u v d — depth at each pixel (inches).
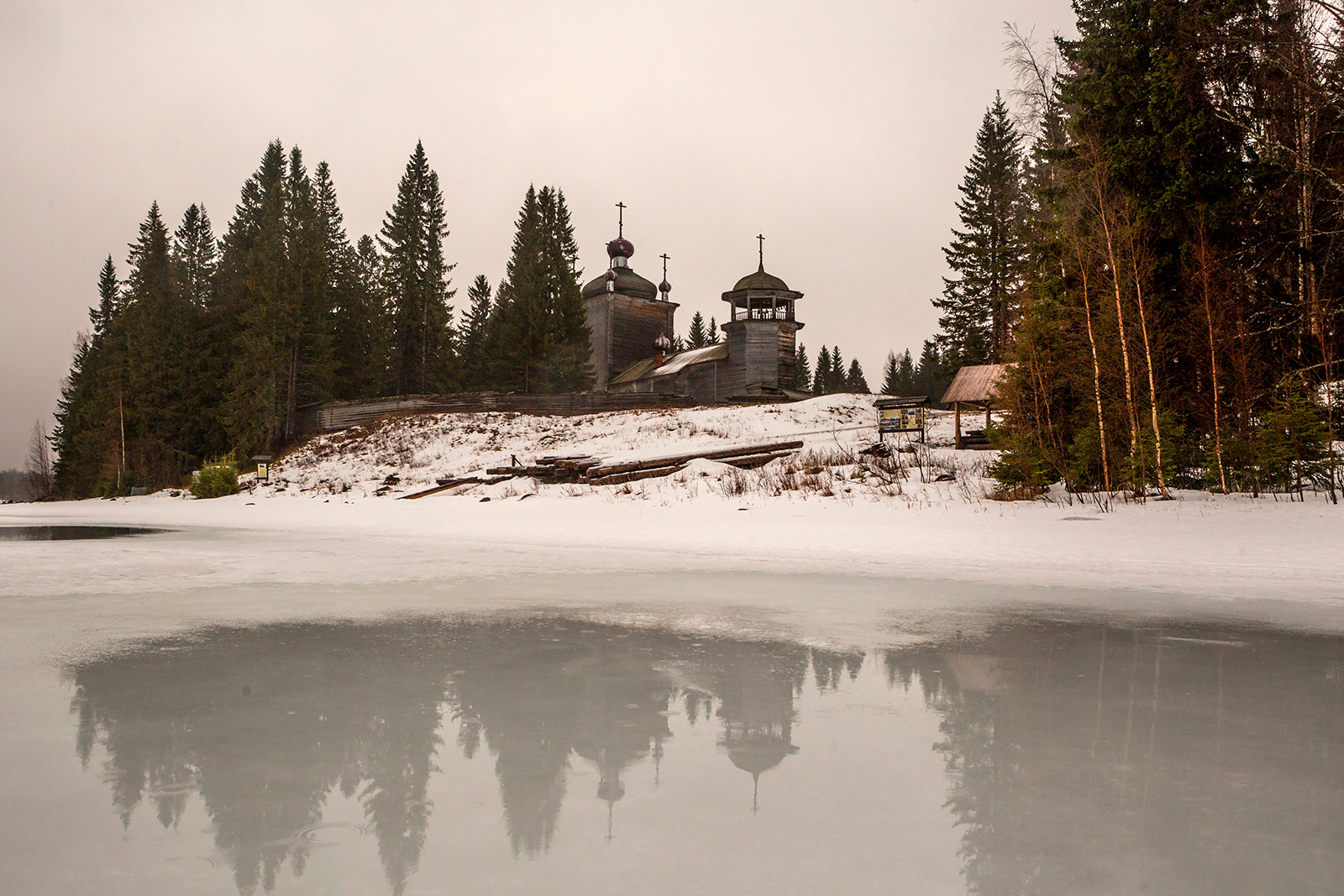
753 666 182.7
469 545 512.7
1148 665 184.9
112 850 83.7
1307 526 454.6
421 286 2314.2
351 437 1590.8
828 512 649.6
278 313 1830.7
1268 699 154.6
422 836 87.8
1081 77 770.2
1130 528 489.7
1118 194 673.0
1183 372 655.1
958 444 955.3
